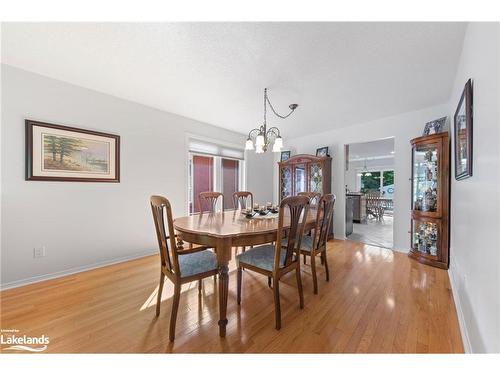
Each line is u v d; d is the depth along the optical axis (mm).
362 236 4340
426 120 2996
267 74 2129
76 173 2412
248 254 1827
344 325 1529
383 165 7777
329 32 1527
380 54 1784
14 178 2057
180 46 1716
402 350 1295
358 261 2844
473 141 1369
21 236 2104
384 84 2322
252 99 2742
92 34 1588
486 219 1084
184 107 3062
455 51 1734
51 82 2244
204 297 1925
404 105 2916
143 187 3008
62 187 2330
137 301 1841
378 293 1986
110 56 1864
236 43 1667
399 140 3266
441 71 2049
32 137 2125
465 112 1489
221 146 4141
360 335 1425
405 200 3211
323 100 2758
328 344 1348
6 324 1529
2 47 1750
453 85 2316
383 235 4438
